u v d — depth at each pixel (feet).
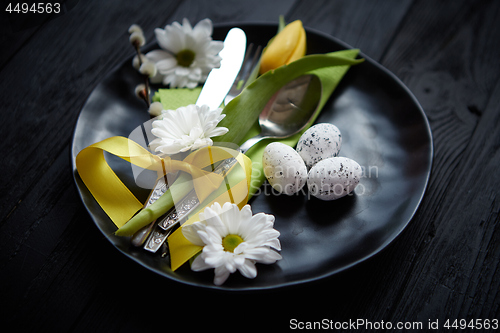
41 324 1.01
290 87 1.27
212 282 0.95
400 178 1.14
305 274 0.98
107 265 1.07
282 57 1.27
